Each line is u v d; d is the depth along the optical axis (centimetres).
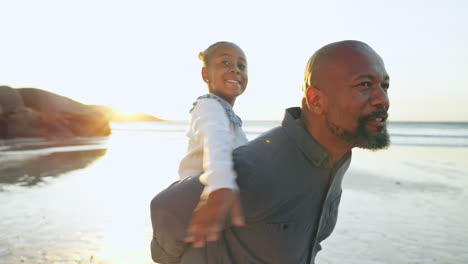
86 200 865
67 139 4116
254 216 103
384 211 765
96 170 1422
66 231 615
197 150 137
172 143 3412
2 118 3594
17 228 634
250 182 101
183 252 118
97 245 547
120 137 4709
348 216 726
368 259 501
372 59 97
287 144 106
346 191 987
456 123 10144
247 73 187
